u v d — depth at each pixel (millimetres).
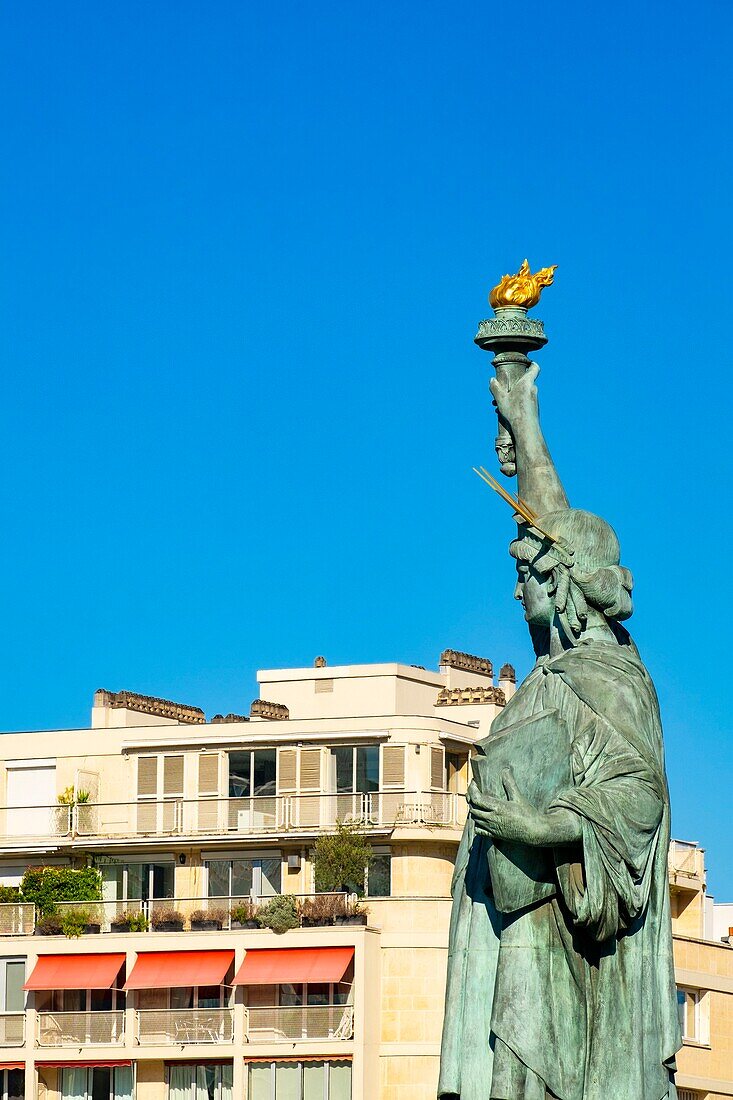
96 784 110375
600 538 27484
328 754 107812
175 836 107188
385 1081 100062
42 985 102500
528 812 25578
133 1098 101812
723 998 108375
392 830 103312
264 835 106188
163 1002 102500
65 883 105500
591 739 26484
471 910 26891
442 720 107375
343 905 100938
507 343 28469
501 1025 26062
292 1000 100938
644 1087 26531
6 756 111688
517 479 28250
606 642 27297
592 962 26391
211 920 103062
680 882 109250
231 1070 101000
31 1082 101875
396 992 100625
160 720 122062
